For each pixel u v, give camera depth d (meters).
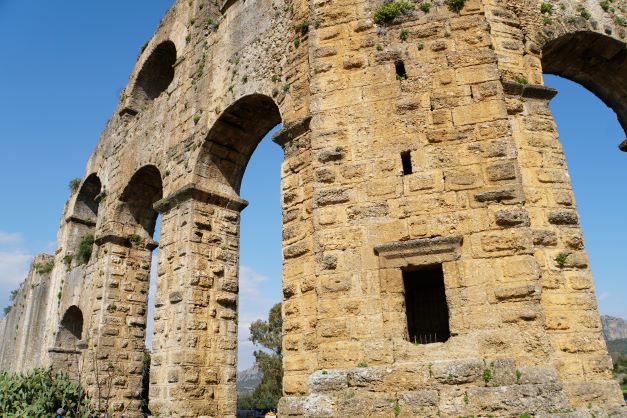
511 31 15.72
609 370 12.80
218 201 20.91
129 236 27.02
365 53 14.65
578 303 13.25
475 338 11.52
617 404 12.23
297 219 15.06
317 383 12.11
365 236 12.97
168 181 22.30
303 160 15.35
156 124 24.84
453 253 12.22
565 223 13.95
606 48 17.55
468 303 11.81
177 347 18.48
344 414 11.55
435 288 15.55
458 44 14.02
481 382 11.06
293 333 14.17
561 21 16.84
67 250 33.66
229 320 19.84
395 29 14.66
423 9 14.59
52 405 17.97
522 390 10.77
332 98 14.49
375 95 14.13
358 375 11.84
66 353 31.59
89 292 27.98
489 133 12.96
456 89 13.58
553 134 14.79
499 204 12.34
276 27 18.81
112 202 27.47
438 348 11.66
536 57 16.02
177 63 24.38
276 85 17.92
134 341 25.67
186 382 18.02
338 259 12.99
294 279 14.60
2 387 18.00
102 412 22.05
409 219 12.78
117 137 29.17
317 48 15.16
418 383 11.36
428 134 13.33
